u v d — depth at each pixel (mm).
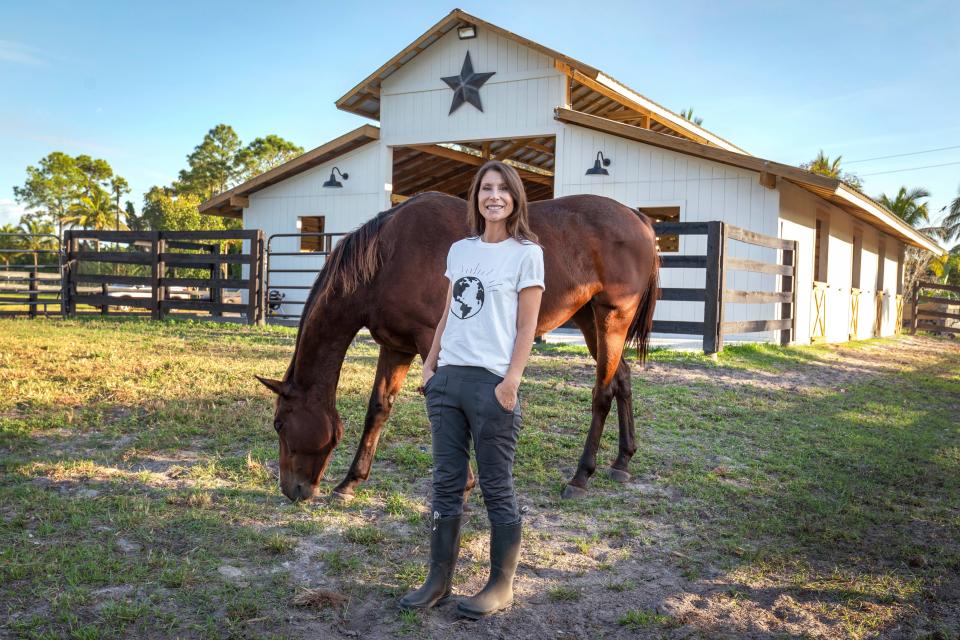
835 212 15336
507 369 2398
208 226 53438
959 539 3508
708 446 5094
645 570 3016
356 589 2670
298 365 3408
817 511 3830
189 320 12281
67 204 69500
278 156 66188
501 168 2438
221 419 4930
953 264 41531
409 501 3635
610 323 4121
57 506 3273
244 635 2305
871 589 2881
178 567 2742
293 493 3393
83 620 2336
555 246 3820
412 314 3338
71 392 5547
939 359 13953
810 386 8211
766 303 11008
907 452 5289
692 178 12398
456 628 2439
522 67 13641
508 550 2525
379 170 15195
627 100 12977
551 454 4609
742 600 2766
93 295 13281
